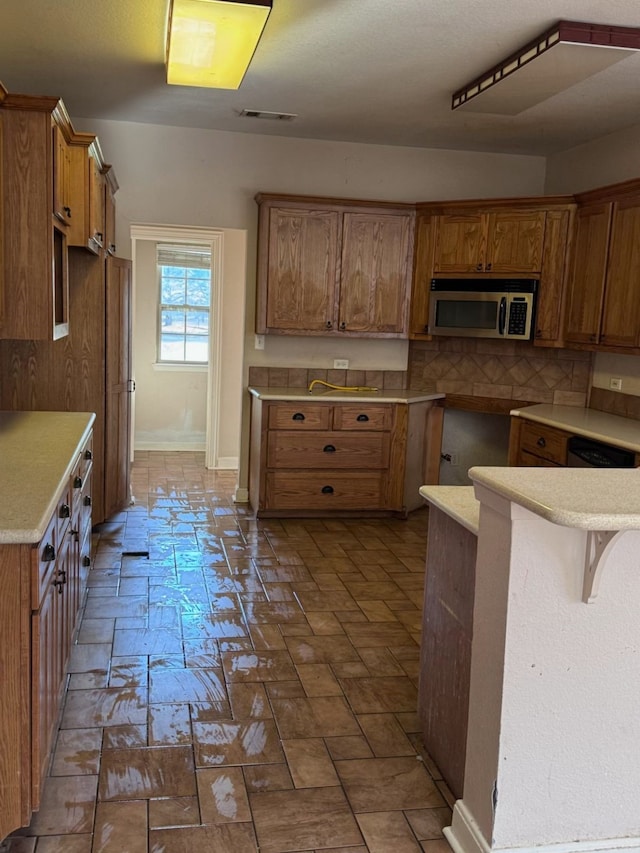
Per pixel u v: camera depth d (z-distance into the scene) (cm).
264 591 392
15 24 333
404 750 254
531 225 496
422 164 558
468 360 565
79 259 444
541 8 292
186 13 280
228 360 681
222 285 666
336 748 253
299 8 300
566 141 518
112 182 466
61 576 239
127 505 541
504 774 190
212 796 224
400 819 219
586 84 389
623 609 189
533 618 185
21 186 281
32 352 446
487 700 195
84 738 251
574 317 482
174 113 485
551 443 440
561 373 530
